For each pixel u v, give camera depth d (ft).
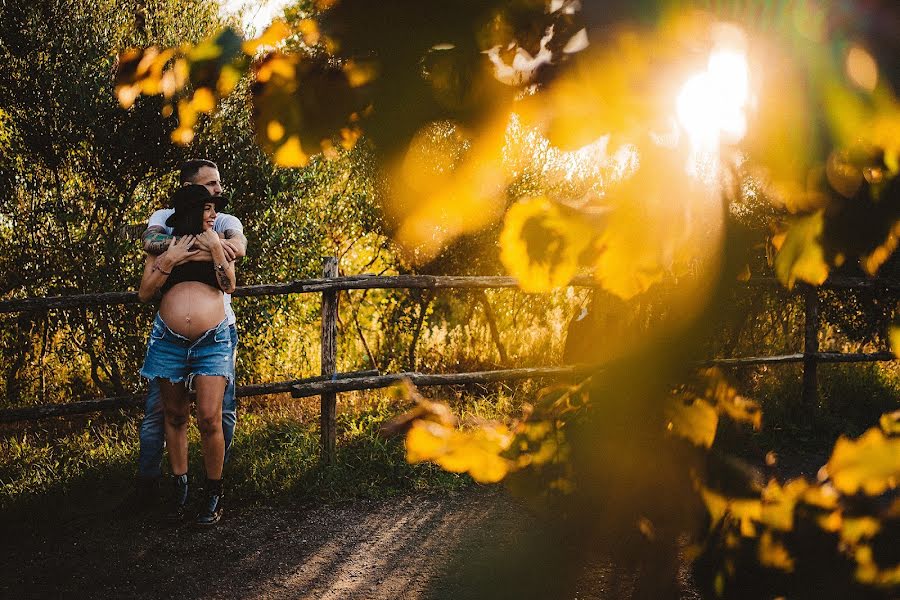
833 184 1.77
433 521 13.25
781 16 1.65
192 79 1.99
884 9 1.61
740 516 1.91
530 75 1.76
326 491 14.52
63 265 18.92
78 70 18.11
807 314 19.42
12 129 18.70
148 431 13.38
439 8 1.75
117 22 19.13
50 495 13.74
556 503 1.90
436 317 22.68
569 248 1.81
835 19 1.63
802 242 1.94
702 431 1.91
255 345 20.44
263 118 1.91
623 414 1.93
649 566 1.85
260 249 19.85
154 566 11.69
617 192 1.82
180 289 12.24
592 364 1.97
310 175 20.70
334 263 16.11
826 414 19.33
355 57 1.83
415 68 1.80
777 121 1.71
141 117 17.81
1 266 18.69
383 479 15.03
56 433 17.78
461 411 18.06
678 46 1.66
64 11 18.45
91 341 18.85
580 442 1.91
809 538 1.91
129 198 19.13
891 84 1.63
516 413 17.42
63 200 18.78
